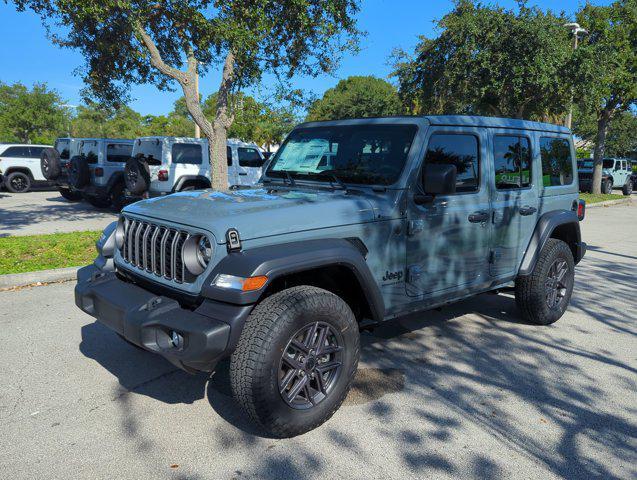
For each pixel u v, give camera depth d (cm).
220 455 303
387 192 374
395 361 444
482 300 632
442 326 536
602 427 344
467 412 359
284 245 313
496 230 455
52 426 330
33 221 1200
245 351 291
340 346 329
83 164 1360
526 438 329
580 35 2019
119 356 440
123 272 379
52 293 620
